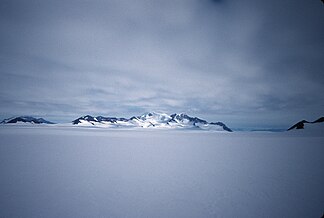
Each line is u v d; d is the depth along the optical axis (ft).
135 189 19.13
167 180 22.06
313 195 17.60
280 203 16.05
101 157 36.17
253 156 37.50
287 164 30.01
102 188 19.58
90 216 14.10
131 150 46.24
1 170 26.18
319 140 83.10
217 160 33.45
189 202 16.21
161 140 83.20
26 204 15.96
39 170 26.27
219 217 13.98
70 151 43.52
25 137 84.89
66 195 17.75
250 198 16.97
